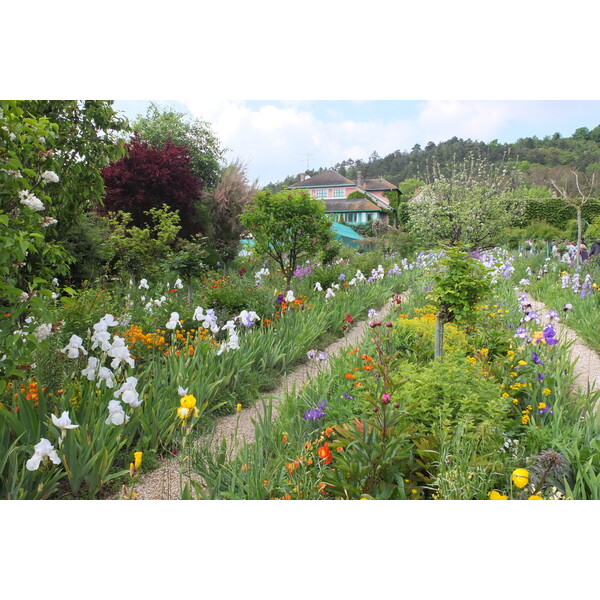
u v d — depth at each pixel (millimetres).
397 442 3154
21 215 4000
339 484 3115
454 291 4848
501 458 3354
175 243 14789
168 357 5297
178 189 15617
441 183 18703
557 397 4199
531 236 26766
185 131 25828
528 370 4742
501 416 3684
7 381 4004
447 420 3471
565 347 5684
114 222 13547
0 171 3717
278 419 4219
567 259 15023
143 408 4301
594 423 3785
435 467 3283
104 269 11102
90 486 3363
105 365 5320
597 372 5957
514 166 28812
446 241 18578
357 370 4645
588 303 8516
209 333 6758
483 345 5809
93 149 5867
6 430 3383
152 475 3750
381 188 51062
